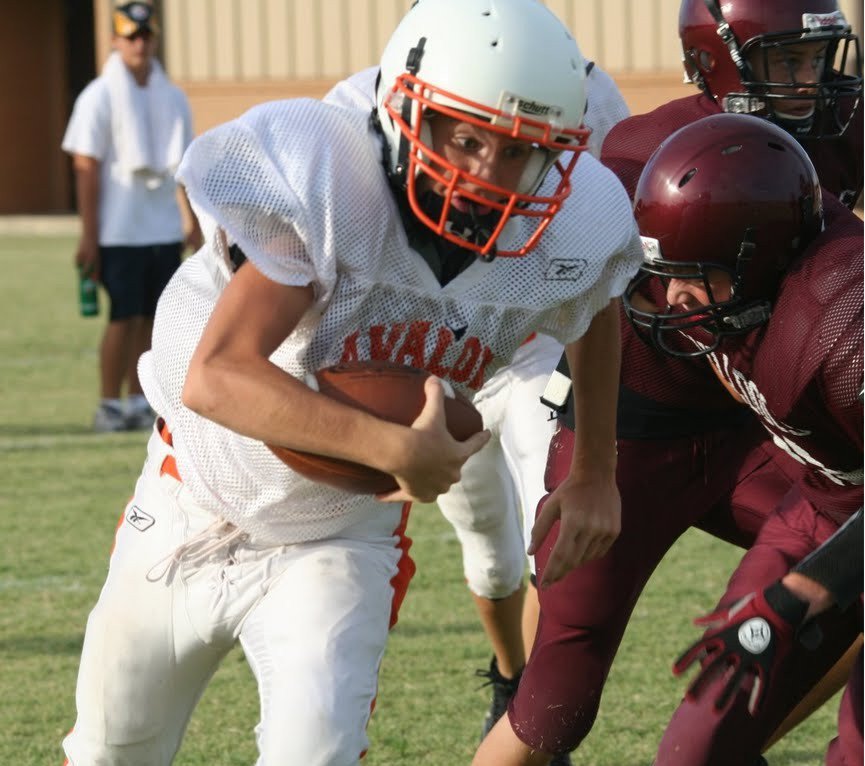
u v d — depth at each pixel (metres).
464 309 7.86
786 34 10.83
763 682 7.71
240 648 13.95
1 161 71.12
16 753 11.23
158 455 8.66
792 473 10.12
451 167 7.23
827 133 11.16
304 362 7.76
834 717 12.16
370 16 60.69
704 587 15.41
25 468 21.11
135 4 23.41
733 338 8.88
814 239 8.51
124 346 23.80
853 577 7.62
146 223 23.70
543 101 7.16
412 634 14.09
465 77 7.11
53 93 71.88
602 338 8.71
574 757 11.30
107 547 16.97
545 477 10.46
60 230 63.84
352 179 7.42
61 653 13.49
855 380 7.85
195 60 62.25
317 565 8.15
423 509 19.08
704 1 11.24
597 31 57.44
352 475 7.42
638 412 10.09
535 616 11.44
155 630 8.39
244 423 7.10
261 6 61.41
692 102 11.31
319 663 7.82
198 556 8.27
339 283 7.54
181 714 8.70
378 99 7.64
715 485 10.41
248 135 7.37
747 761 8.57
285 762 7.63
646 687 12.62
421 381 7.43
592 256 8.09
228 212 7.25
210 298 8.23
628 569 9.91
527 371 11.70
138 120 23.48
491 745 9.81
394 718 12.02
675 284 8.85
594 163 8.33
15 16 70.94
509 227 7.74
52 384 28.17
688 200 8.48
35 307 39.56
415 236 7.62
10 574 15.95
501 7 7.26
